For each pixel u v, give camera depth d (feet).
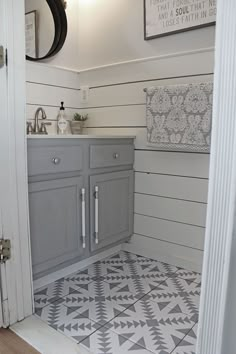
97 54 7.59
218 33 2.36
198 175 6.30
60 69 7.46
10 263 4.57
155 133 6.42
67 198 5.74
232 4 2.27
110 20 7.25
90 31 7.66
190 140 5.98
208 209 2.58
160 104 6.25
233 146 2.38
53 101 7.38
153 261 7.08
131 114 7.12
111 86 7.39
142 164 7.10
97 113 7.76
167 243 6.95
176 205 6.70
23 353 4.07
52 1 7.08
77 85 7.96
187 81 6.22
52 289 5.71
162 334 4.47
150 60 6.66
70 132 7.79
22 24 4.33
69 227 5.86
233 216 2.45
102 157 6.33
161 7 6.37
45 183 5.30
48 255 5.53
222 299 2.58
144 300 5.38
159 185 6.89
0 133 4.25
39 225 5.31
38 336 4.40
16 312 4.70
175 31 6.24
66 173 5.66
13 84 4.31
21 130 4.50
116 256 7.34
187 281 6.12
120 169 6.89
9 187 4.44
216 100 2.42
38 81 7.00
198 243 6.48
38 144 5.08
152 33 6.57
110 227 6.80
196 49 6.02
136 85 6.97
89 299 5.39
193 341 4.32
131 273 6.44
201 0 5.86
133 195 7.34
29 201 5.08
